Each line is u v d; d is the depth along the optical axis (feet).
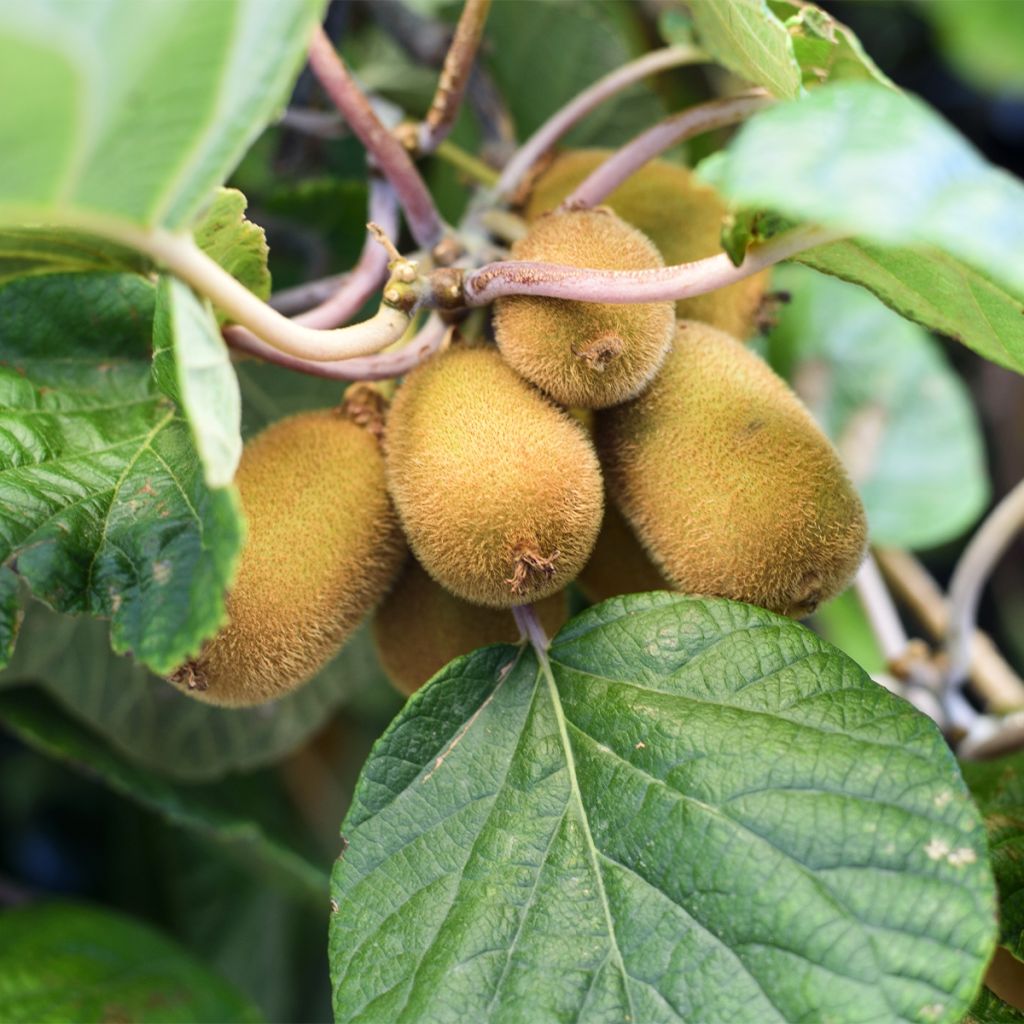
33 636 1.73
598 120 2.01
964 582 1.83
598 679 1.34
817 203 1.06
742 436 1.34
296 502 1.34
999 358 1.38
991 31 2.01
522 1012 1.23
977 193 1.07
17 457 1.32
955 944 1.18
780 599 1.34
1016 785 1.50
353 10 2.00
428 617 1.42
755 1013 1.20
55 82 0.98
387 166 1.47
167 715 1.80
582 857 1.28
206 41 1.04
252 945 2.15
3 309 1.38
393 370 1.40
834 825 1.23
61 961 1.69
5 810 2.29
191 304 1.18
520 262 1.32
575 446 1.33
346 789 2.35
